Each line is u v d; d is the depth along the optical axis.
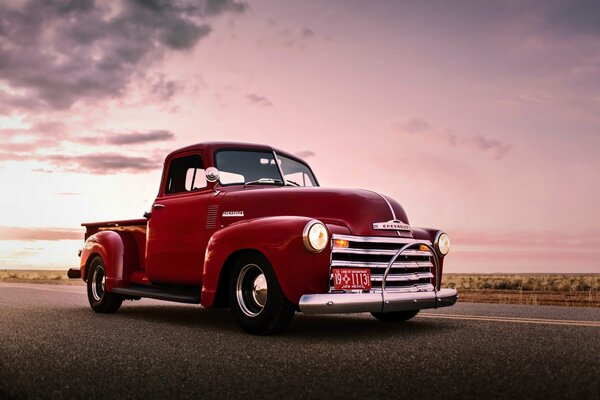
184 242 5.93
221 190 5.76
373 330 5.02
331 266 4.51
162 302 8.90
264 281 4.74
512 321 5.58
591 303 11.87
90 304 7.08
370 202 4.98
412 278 5.02
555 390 2.70
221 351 3.87
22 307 7.20
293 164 6.58
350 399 2.57
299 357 3.63
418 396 2.62
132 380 2.96
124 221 6.95
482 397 2.59
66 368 3.28
